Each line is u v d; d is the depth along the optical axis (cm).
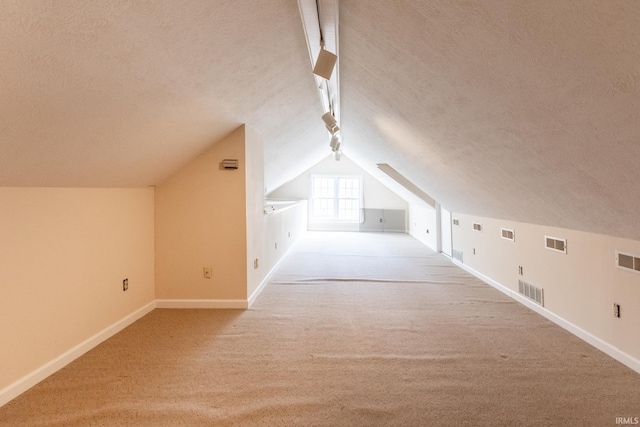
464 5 120
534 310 309
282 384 188
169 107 204
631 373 197
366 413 162
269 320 288
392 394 178
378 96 282
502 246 372
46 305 198
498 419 157
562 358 217
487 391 180
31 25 104
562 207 228
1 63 108
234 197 317
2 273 171
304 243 745
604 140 136
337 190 984
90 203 235
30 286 187
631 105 110
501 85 150
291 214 672
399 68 206
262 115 324
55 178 194
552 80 125
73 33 115
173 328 271
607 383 187
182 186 318
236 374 199
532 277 313
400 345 238
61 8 105
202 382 190
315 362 213
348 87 322
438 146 292
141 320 288
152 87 174
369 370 203
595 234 231
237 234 319
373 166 742
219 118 268
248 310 314
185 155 295
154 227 320
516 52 125
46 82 126
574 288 254
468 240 477
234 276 321
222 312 309
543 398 173
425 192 577
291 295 361
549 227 285
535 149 181
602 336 227
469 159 266
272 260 460
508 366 207
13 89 120
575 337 250
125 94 165
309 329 268
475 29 128
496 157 227
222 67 203
